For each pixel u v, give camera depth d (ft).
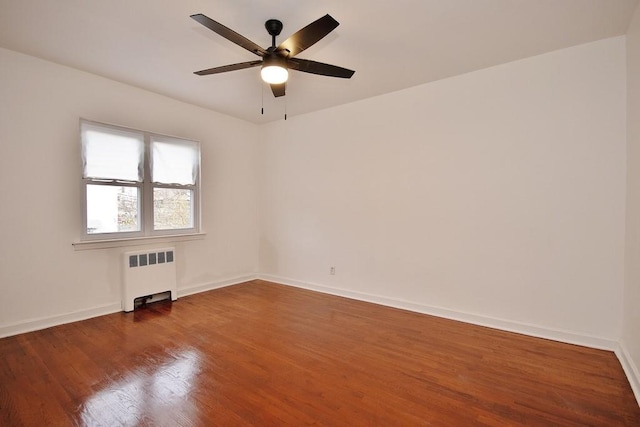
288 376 6.99
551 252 8.93
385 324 10.10
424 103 11.03
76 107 10.12
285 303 12.28
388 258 12.01
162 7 6.86
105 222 11.05
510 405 5.98
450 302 10.64
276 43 8.23
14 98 9.00
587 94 8.38
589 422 5.50
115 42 8.38
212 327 9.80
